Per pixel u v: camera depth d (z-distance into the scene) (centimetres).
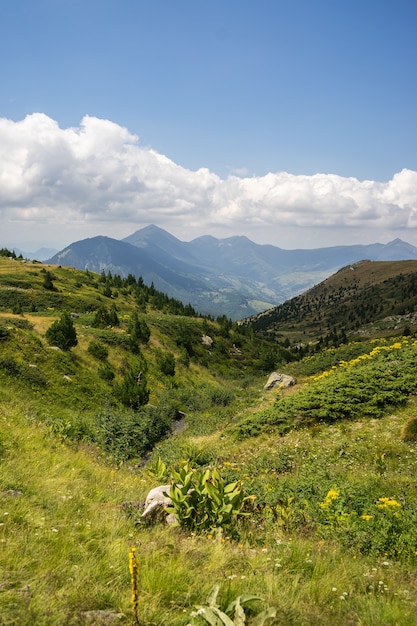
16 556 481
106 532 644
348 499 813
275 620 383
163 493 757
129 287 12244
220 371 6919
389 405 1770
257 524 775
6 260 11231
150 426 2756
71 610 375
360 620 409
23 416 1908
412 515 723
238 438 2002
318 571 543
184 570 502
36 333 4322
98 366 3994
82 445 1764
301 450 1547
